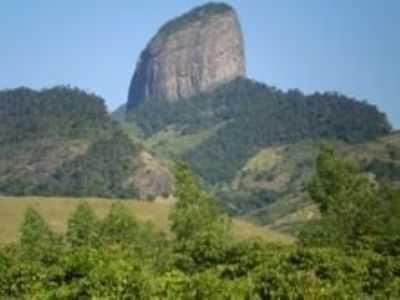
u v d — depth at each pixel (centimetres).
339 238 10781
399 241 9800
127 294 5544
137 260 7625
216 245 9062
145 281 5588
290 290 6150
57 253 9038
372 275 7238
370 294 6975
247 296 6122
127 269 5738
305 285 6178
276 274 6456
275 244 9162
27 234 10906
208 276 5925
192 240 9531
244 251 8694
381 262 7344
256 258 7869
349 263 7288
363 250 8819
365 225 11062
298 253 7500
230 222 10519
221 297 5772
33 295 6006
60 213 19975
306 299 5991
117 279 5566
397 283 6725
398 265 7344
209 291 5756
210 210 10381
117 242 10812
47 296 5778
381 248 9775
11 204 19950
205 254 8931
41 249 9969
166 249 10069
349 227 11031
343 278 6981
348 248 9981
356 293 6425
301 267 7288
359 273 7175
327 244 10612
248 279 6359
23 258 9175
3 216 18988
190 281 5756
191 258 8875
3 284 6744
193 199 10375
